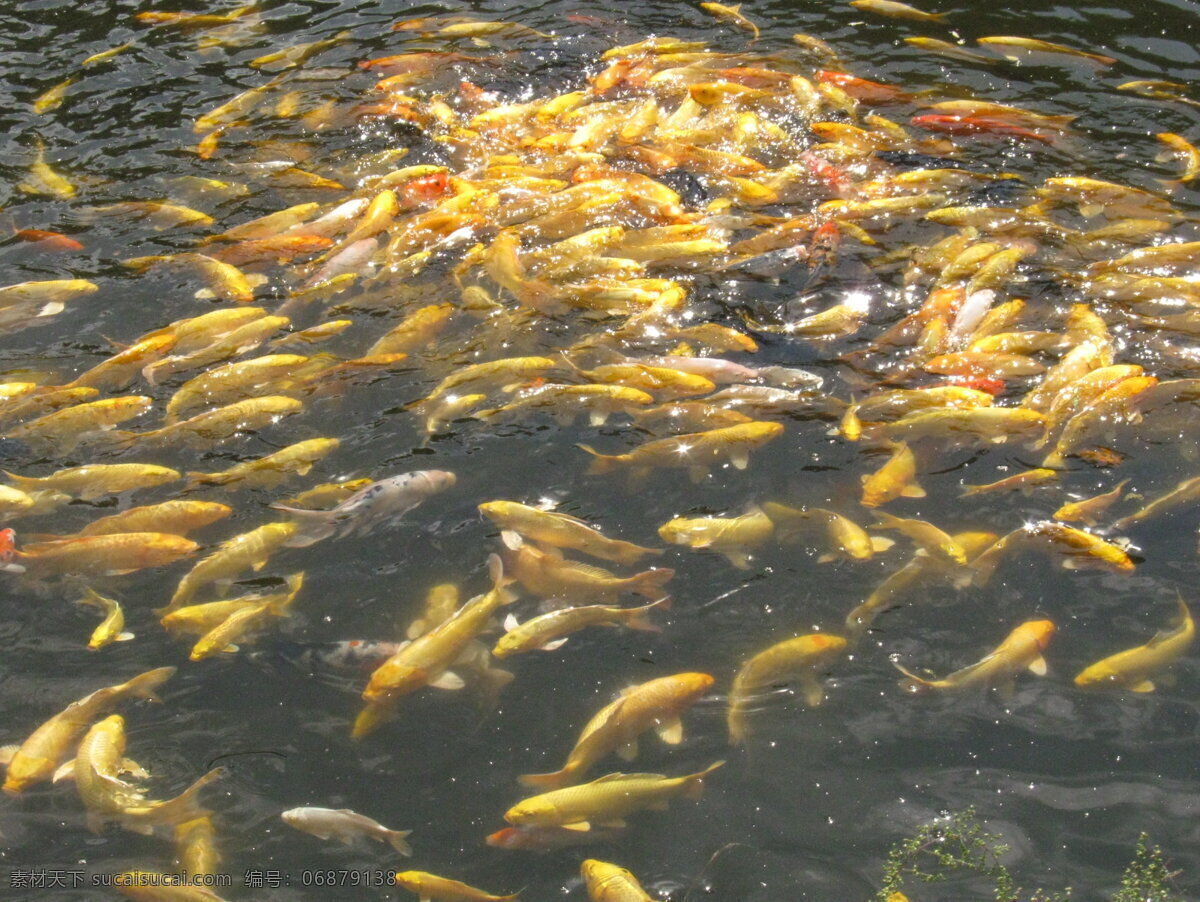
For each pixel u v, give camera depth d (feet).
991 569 14.44
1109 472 15.10
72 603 14.65
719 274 17.29
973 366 15.96
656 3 22.30
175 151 19.67
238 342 16.70
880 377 16.05
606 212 17.89
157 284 17.66
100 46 22.08
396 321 16.98
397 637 14.29
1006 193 17.99
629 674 14.01
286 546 14.90
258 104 20.39
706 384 15.89
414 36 21.67
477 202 18.03
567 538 14.74
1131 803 13.17
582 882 12.92
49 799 13.47
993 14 21.45
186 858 13.14
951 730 13.61
